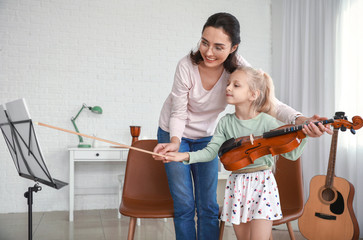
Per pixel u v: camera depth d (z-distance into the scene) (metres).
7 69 4.33
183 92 1.97
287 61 4.66
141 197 2.46
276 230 3.37
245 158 1.67
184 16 4.85
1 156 4.29
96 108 4.41
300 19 4.41
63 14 4.50
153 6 4.76
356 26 3.47
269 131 1.71
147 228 3.61
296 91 4.41
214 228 2.04
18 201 4.33
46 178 1.90
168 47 4.79
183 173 2.04
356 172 3.39
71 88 4.50
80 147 4.21
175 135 1.97
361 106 3.38
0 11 4.34
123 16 4.67
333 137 2.95
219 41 1.69
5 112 1.88
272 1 5.11
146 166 2.56
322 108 3.94
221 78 1.92
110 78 4.61
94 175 4.55
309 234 2.86
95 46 4.58
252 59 5.03
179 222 2.05
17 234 3.33
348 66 3.55
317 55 4.11
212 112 2.06
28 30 4.40
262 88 1.82
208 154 1.85
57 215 4.17
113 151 4.11
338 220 2.78
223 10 4.96
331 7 3.86
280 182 2.38
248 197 1.73
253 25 5.05
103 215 4.20
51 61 4.45
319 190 2.90
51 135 4.43
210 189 2.05
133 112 4.66
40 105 4.41
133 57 4.68
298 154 1.71
